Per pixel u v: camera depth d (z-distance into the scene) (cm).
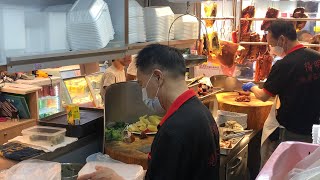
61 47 168
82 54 160
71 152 208
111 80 359
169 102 151
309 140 273
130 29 217
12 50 143
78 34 170
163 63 147
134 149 212
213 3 411
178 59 150
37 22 159
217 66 405
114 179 149
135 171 164
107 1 204
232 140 268
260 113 318
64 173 172
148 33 240
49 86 406
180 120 141
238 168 279
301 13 390
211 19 403
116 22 204
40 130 207
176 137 137
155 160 141
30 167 162
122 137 229
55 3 203
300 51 269
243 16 412
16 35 145
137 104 258
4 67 125
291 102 271
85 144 219
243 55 408
